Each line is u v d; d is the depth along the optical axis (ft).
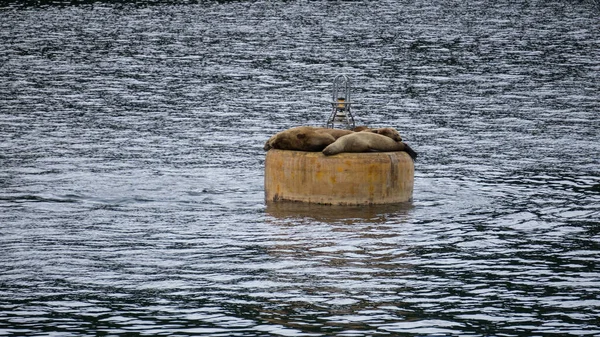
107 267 248.52
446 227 292.81
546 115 540.11
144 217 305.53
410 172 325.42
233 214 308.81
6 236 278.67
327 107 565.94
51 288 231.09
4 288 230.48
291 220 298.35
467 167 398.83
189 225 294.25
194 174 380.78
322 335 202.18
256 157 420.77
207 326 207.31
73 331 204.03
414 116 535.19
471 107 565.94
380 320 211.00
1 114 524.11
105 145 441.27
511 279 241.14
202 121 514.27
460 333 203.92
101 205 323.16
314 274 242.78
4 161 399.44
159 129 487.61
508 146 449.06
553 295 228.84
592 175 384.27
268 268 247.70
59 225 293.43
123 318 211.61
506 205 327.06
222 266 249.55
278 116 534.37
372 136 320.29
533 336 202.80
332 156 315.37
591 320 212.23
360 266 249.96
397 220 299.99
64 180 363.56
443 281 238.48
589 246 273.33
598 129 498.28
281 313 215.10
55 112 534.37
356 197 316.40
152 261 254.27
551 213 315.78
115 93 606.14
